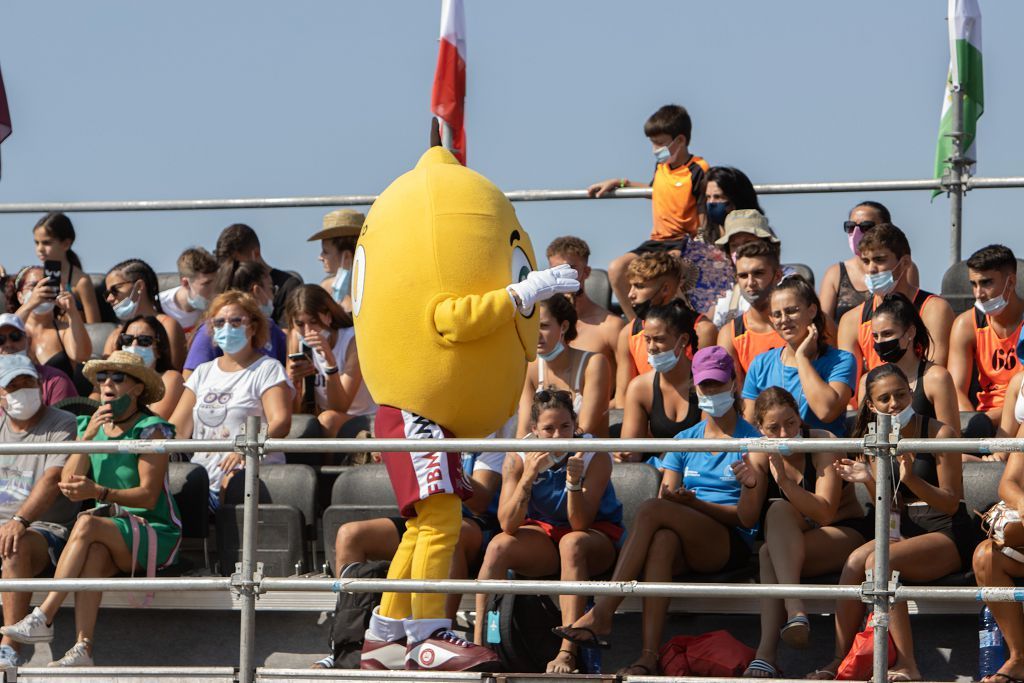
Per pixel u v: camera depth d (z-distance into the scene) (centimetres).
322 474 2894
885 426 2052
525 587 2117
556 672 2356
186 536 2750
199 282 3584
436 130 2433
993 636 2338
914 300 3048
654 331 2714
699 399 2561
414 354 2192
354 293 2277
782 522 2419
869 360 3017
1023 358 2836
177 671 2312
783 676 2450
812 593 2067
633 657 2612
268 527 2694
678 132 3512
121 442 2238
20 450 2238
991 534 2328
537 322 2300
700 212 3444
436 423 2219
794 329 2778
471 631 2564
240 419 2903
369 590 2175
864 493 2609
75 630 2741
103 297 3862
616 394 3117
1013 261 2916
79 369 3369
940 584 2400
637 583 2091
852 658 2266
